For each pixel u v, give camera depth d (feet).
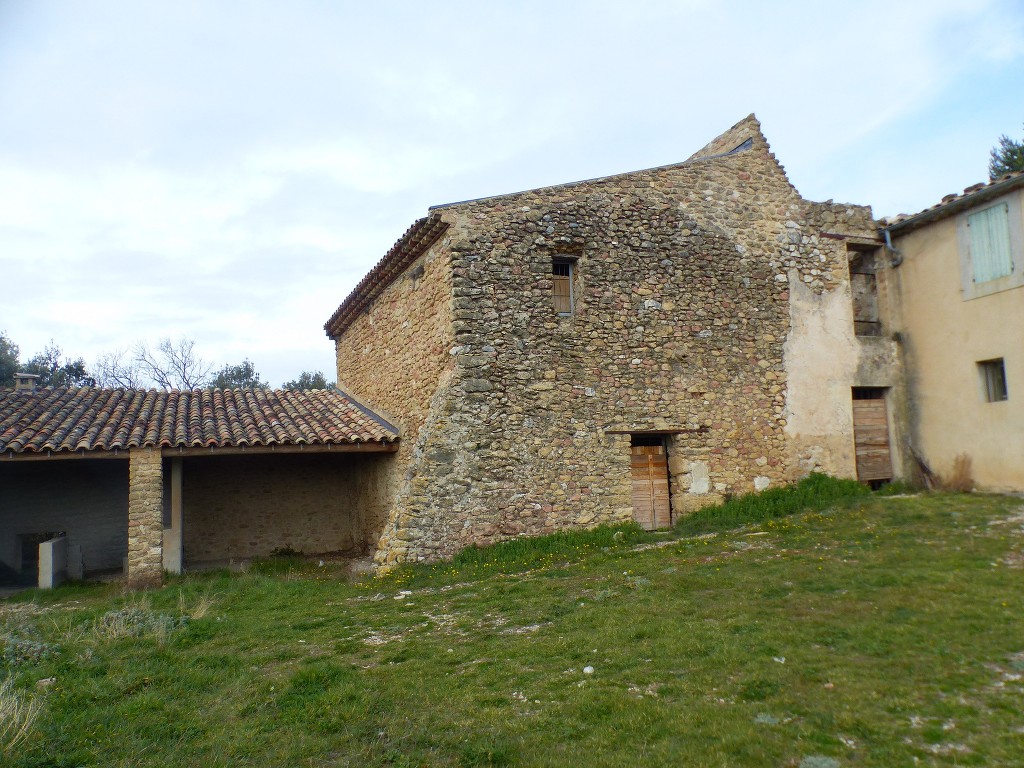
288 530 52.80
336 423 46.70
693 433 41.37
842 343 45.42
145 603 30.68
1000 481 40.04
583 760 14.11
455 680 19.11
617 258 40.68
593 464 39.01
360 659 21.72
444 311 38.40
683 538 36.94
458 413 36.83
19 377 50.72
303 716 17.07
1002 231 39.81
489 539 36.78
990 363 41.37
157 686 19.58
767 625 21.36
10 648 22.88
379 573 35.24
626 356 40.27
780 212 44.96
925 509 36.47
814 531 34.73
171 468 42.65
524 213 39.17
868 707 15.37
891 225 46.29
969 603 21.65
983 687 15.99
